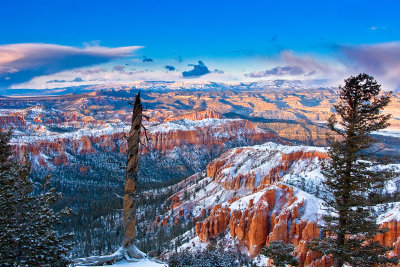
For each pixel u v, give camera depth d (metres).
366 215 35.06
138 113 23.06
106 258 21.92
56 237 27.22
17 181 27.80
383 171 36.03
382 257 34.78
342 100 36.22
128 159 23.14
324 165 37.78
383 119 34.25
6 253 24.86
